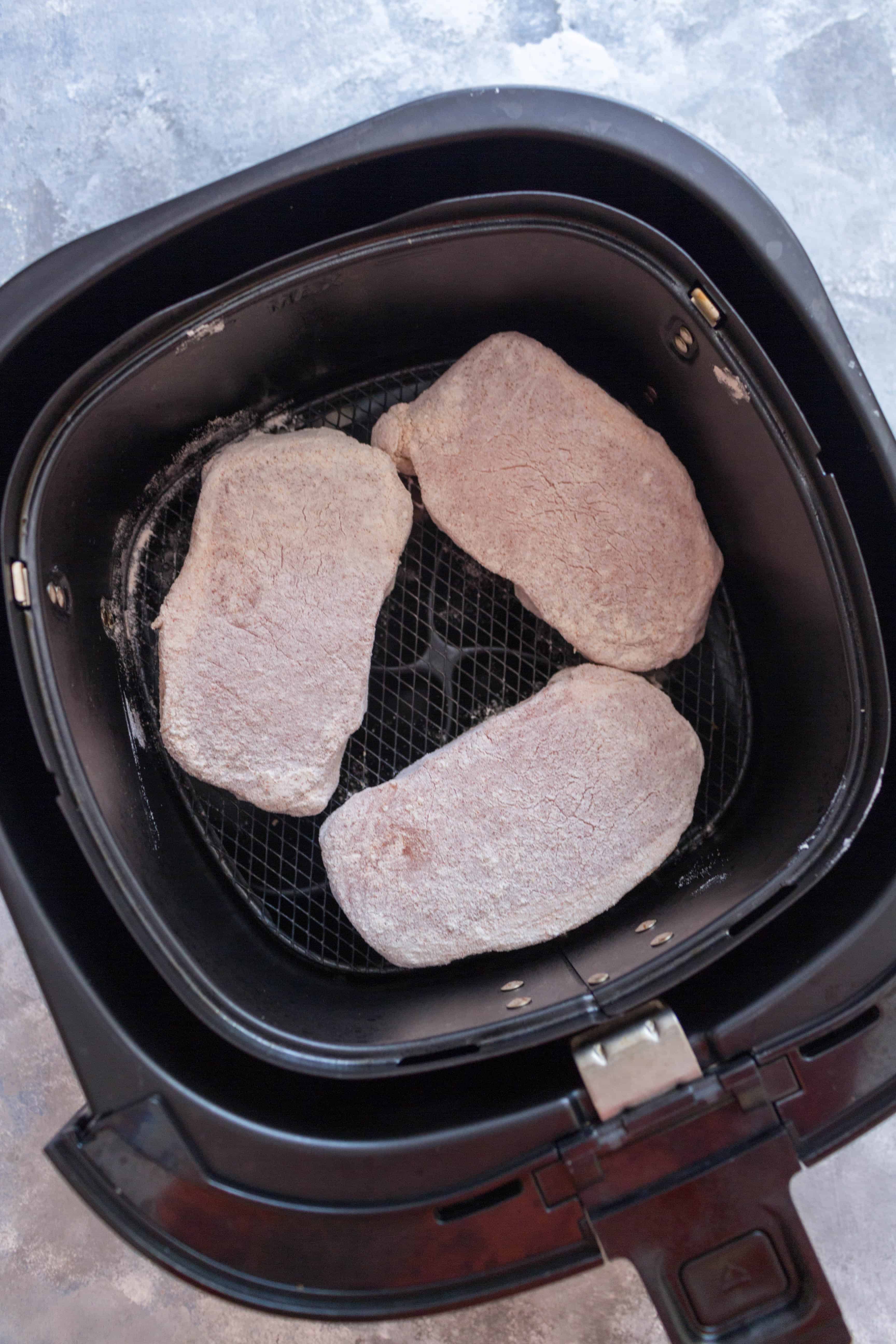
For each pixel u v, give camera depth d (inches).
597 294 16.6
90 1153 14.7
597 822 17.2
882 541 15.9
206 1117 14.8
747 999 15.1
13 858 14.9
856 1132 14.9
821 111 19.6
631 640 17.4
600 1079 14.9
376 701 18.1
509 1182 14.9
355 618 17.2
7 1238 19.6
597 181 16.1
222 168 19.5
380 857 17.2
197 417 17.4
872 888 15.4
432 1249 14.9
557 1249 14.9
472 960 17.6
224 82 19.5
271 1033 15.1
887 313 19.7
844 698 15.9
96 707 16.4
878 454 15.3
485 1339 19.2
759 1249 14.8
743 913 15.0
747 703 18.2
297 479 17.1
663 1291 14.8
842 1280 19.3
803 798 16.5
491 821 17.2
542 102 15.3
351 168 15.5
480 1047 14.9
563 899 17.2
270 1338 19.4
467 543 17.4
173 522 18.0
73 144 19.5
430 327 17.7
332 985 17.5
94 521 16.9
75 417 15.4
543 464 17.1
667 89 19.6
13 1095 19.6
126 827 15.9
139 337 15.4
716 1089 14.8
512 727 17.2
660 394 17.6
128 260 15.3
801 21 19.5
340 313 16.7
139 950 15.9
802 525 15.8
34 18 19.4
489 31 19.5
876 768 15.3
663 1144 14.8
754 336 15.4
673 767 17.3
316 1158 14.8
